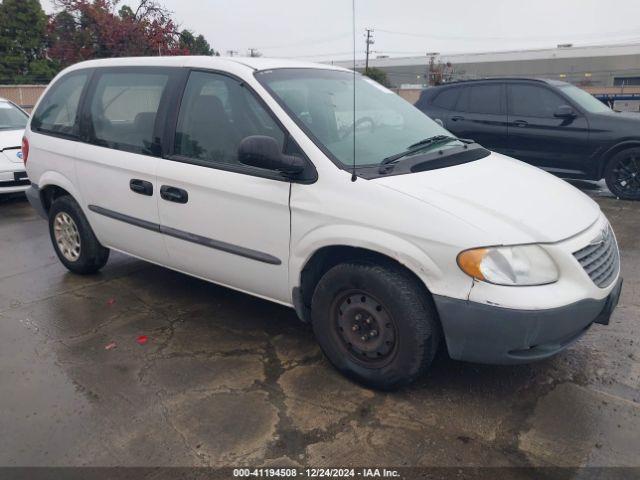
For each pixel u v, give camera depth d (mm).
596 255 2850
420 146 3453
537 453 2568
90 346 3629
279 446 2643
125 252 4316
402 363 2865
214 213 3443
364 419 2828
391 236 2750
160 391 3105
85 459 2580
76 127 4422
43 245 5883
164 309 4172
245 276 3453
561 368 3270
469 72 62625
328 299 3070
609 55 57438
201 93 3615
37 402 3023
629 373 3205
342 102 3609
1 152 7402
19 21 32188
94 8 20203
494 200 2842
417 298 2783
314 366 3338
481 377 3180
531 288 2588
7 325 3953
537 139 7773
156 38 20219
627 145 7180
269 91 3320
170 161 3680
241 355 3484
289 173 3053
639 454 2553
